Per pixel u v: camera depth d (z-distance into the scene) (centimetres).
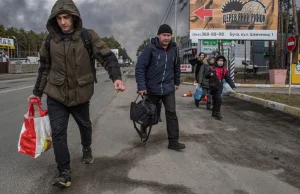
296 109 809
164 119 750
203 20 1978
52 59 344
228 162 435
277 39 2167
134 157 452
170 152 479
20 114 820
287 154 475
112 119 749
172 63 486
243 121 738
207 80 945
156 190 339
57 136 348
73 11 333
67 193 331
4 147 509
